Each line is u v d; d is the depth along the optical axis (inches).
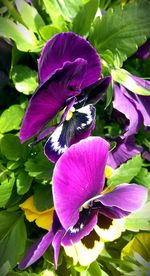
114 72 6.6
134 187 6.2
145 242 7.1
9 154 6.5
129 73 6.8
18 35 6.4
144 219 6.8
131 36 6.6
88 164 5.7
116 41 6.7
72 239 6.0
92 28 6.9
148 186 7.0
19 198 6.6
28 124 5.7
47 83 5.5
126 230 7.2
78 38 5.8
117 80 6.5
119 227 6.5
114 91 6.6
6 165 6.6
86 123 6.3
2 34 6.2
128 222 6.8
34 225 7.0
